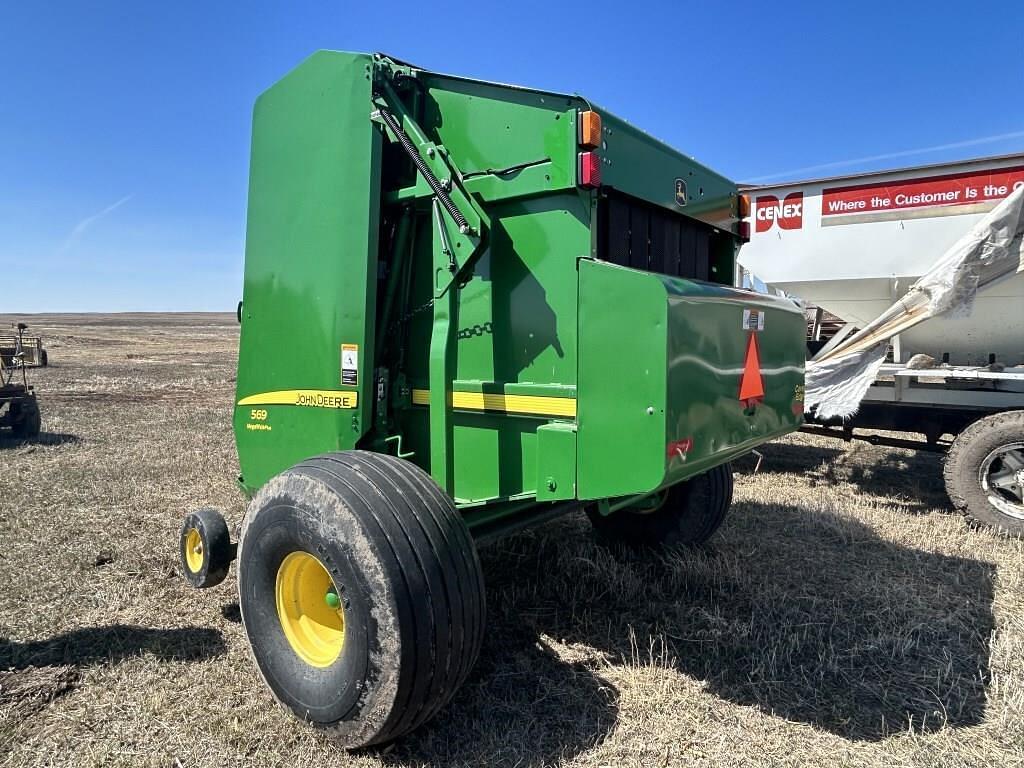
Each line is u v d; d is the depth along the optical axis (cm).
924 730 291
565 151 285
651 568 467
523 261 306
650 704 308
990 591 436
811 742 283
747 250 746
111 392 1695
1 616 390
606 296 275
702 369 281
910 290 612
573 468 287
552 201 295
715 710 305
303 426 366
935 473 766
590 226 285
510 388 310
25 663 338
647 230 336
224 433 1041
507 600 414
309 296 356
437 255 324
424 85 334
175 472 759
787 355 362
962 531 561
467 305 325
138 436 1012
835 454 859
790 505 624
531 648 359
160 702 304
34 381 1969
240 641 364
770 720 298
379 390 344
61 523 565
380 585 247
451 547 263
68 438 996
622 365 270
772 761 271
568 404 292
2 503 627
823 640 369
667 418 260
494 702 308
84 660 343
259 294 386
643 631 378
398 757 271
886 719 299
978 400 619
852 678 332
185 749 273
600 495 279
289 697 284
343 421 344
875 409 680
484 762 268
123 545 512
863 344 640
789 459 834
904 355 682
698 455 280
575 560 460
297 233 361
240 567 303
